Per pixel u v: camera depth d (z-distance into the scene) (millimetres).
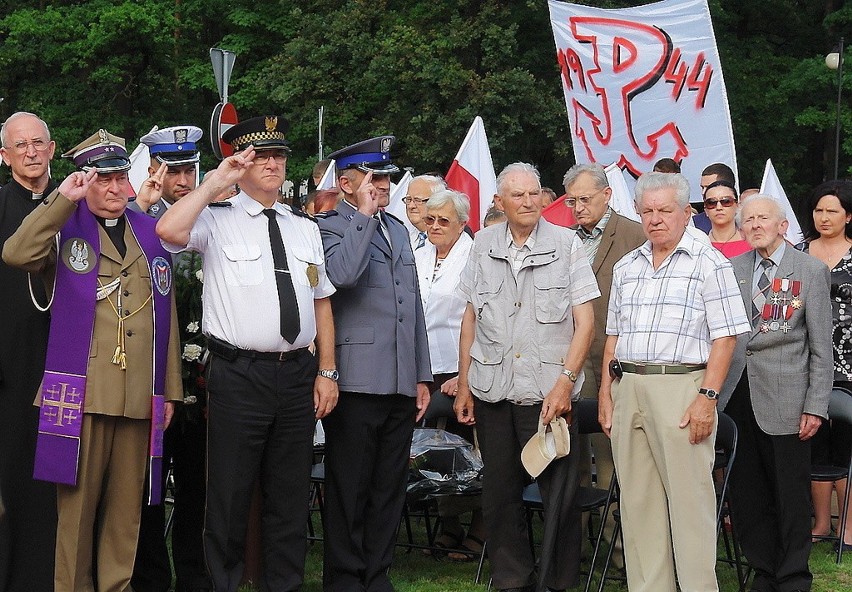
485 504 5477
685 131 8883
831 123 22328
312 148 22891
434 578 5941
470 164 9055
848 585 5797
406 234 5555
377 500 5383
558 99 20438
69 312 4637
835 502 7758
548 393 5293
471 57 21188
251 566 5566
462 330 5684
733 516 5652
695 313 4988
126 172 4777
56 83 24406
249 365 4812
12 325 4789
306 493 5039
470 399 5633
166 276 4883
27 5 25328
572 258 5375
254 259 4840
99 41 22875
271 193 4969
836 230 6516
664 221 5008
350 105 22141
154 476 4770
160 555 5258
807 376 5469
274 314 4816
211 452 4867
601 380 5516
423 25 21797
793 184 24172
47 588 4730
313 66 22156
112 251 4738
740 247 6582
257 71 24203
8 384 4773
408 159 20781
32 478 4715
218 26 26797
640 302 5098
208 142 25203
